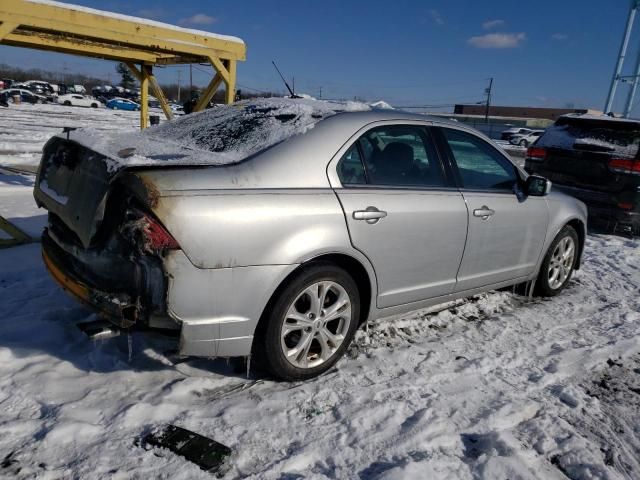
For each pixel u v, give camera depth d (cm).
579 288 557
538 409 313
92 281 295
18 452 242
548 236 486
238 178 291
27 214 680
